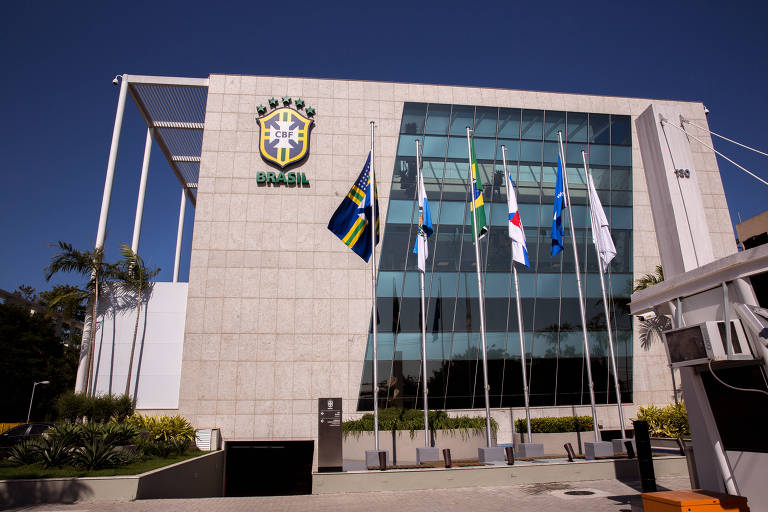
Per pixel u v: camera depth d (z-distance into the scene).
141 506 13.09
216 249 28.00
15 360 48.41
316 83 30.92
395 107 31.00
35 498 13.39
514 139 31.30
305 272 28.14
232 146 29.52
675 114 10.91
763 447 7.60
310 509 13.31
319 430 18.16
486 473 17.03
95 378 26.27
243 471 28.86
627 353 29.31
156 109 32.72
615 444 20.12
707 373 8.73
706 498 7.32
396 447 22.30
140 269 27.14
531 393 27.83
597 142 32.12
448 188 29.95
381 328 27.61
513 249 21.77
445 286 28.52
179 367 26.75
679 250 9.96
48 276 25.86
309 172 29.52
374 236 21.25
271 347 26.97
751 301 7.52
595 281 29.92
